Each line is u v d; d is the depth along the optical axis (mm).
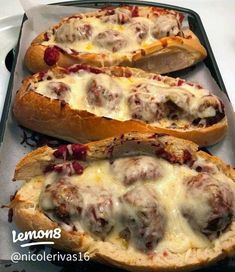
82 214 249
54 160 271
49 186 260
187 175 267
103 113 323
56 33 377
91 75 341
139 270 243
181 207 253
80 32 369
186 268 243
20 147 320
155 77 349
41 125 325
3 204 279
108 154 271
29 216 256
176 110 327
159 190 258
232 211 252
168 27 380
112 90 325
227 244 251
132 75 349
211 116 329
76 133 322
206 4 455
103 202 248
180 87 342
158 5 427
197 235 251
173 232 250
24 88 335
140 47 374
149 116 322
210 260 245
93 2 418
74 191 252
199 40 404
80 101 329
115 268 251
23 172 271
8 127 323
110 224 248
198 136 323
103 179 265
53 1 433
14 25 406
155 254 245
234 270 252
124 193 253
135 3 425
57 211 249
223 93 353
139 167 259
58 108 317
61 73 342
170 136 276
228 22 439
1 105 339
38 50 362
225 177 273
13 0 425
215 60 386
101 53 364
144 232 241
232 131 337
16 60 359
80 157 271
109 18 385
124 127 314
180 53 375
